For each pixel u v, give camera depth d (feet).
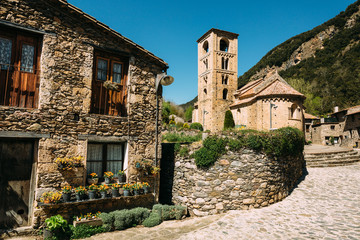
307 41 339.36
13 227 23.16
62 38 26.32
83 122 27.12
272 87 89.25
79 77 27.17
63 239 23.02
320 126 137.28
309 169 48.75
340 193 34.76
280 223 26.09
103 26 28.58
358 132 107.04
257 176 32.14
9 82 23.99
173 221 29.94
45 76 24.99
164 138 66.69
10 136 22.75
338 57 259.80
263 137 33.14
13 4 23.70
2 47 23.86
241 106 109.60
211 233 24.39
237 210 31.17
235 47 135.64
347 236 21.74
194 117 152.66
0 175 22.99
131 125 30.89
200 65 146.00
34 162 24.48
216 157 32.22
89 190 25.90
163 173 39.73
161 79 33.09
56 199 23.56
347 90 200.64
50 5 25.71
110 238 23.88
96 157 29.12
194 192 32.91
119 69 31.58
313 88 223.92
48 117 24.91
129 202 30.17
